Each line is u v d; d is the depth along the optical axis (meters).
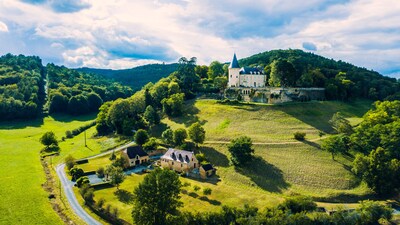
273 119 151.75
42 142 150.25
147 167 126.25
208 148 132.00
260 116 155.50
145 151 138.00
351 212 81.44
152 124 169.25
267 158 117.19
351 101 188.12
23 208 87.50
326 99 184.25
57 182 110.12
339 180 101.75
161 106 190.00
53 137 152.88
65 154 142.88
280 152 120.50
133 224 79.38
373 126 124.25
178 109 172.88
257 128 144.50
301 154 118.06
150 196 77.62
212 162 122.75
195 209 87.50
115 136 165.88
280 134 136.88
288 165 111.50
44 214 84.88
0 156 133.88
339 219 77.75
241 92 186.50
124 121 165.12
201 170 113.62
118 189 103.19
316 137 131.38
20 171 116.69
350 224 78.00
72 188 105.00
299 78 198.00
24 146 153.38
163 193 78.19
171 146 143.00
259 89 180.00
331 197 94.50
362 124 125.12
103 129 178.00
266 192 99.31
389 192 97.00
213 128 150.25
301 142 126.75
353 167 104.62
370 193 96.56
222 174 113.38
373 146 115.31
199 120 161.88
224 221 75.56
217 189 101.38
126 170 123.31
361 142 119.12
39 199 93.75
